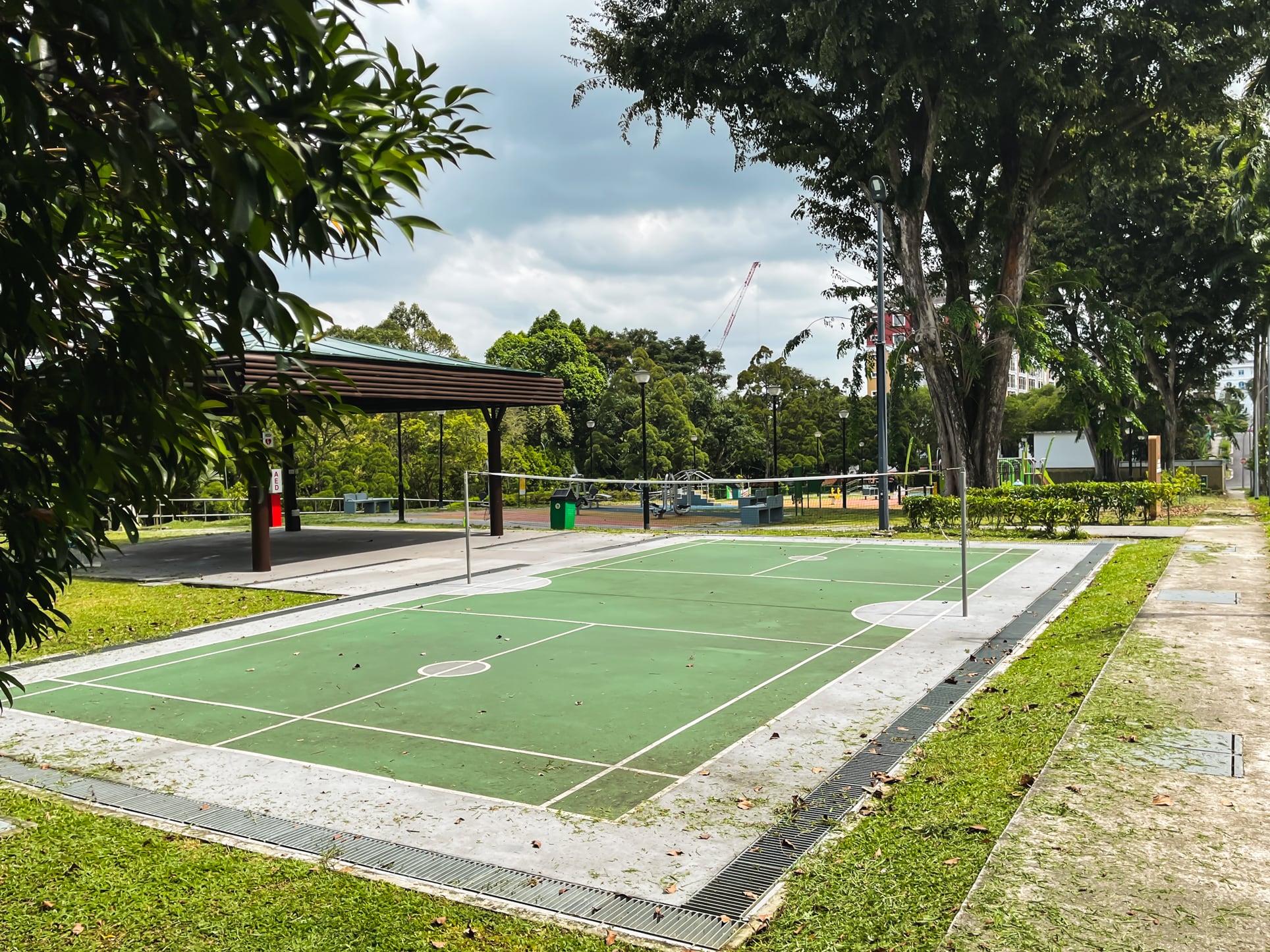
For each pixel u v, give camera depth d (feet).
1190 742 18.63
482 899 14.78
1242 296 122.52
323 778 21.22
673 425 193.26
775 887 14.79
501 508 82.02
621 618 41.37
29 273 6.77
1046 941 11.02
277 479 96.53
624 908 14.34
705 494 161.27
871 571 55.06
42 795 20.39
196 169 7.31
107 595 51.37
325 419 9.87
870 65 76.54
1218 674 24.18
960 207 98.22
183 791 20.52
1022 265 86.53
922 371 89.40
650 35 84.23
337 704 27.81
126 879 15.79
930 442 210.59
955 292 94.32
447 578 55.77
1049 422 213.87
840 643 34.73
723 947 12.96
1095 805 15.43
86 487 8.24
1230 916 11.55
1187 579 42.22
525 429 181.06
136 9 5.83
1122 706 21.48
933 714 24.80
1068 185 91.30
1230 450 320.50
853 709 25.64
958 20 68.54
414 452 159.94
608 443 194.70
